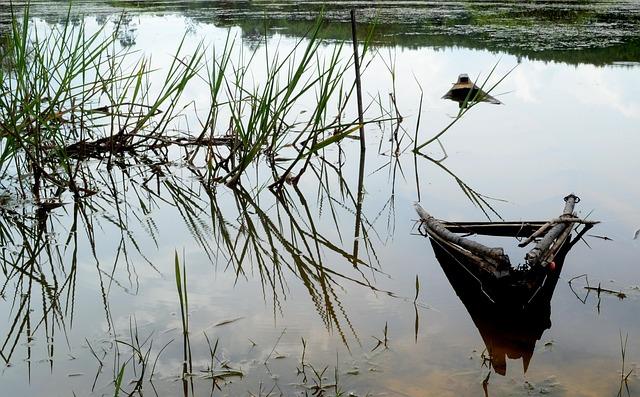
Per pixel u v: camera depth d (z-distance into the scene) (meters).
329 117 8.08
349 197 5.64
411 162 6.52
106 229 4.95
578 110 8.22
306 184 6.03
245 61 11.25
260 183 6.07
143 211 5.34
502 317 3.42
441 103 8.84
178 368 3.00
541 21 16.12
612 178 5.61
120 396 2.79
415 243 4.52
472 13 17.86
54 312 3.63
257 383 2.85
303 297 3.75
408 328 3.32
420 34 14.38
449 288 3.79
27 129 5.76
